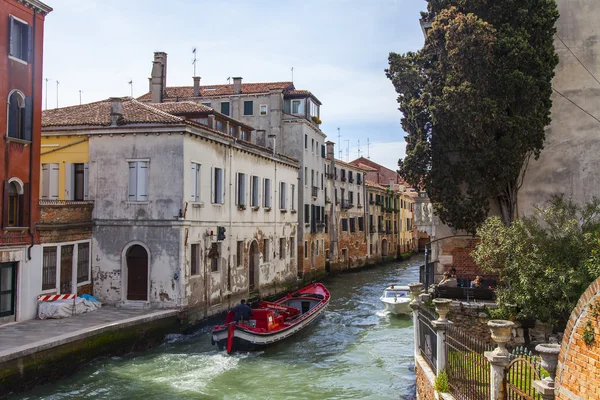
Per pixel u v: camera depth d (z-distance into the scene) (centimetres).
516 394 698
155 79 3444
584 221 1266
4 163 1530
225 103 3644
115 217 1950
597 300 553
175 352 1664
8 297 1561
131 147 1956
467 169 1455
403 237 6612
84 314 1731
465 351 854
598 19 1555
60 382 1314
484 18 1503
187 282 1922
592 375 554
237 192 2414
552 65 1497
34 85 1644
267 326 1781
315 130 3884
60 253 1775
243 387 1350
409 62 1579
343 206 4553
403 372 1498
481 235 1250
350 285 3606
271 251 2862
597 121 1536
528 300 1138
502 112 1430
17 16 1591
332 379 1430
